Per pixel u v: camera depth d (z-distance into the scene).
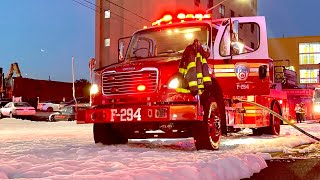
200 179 4.87
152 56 9.02
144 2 34.56
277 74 13.98
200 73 7.74
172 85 7.74
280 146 8.69
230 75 8.73
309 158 7.21
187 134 8.65
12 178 4.82
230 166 5.52
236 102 9.60
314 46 51.59
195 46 7.80
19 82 48.03
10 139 11.74
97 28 37.62
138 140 10.53
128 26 35.62
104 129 9.14
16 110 33.47
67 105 31.88
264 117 11.41
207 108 7.90
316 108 29.48
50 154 7.17
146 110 7.75
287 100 13.80
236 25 8.60
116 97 8.14
